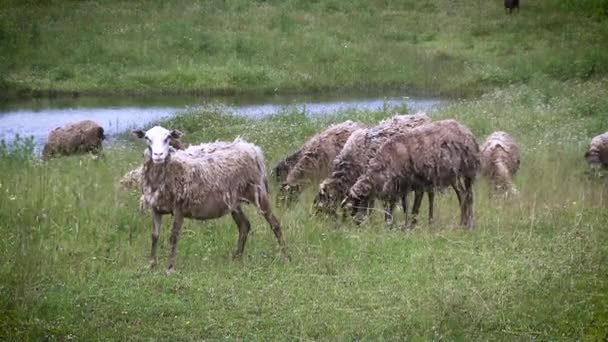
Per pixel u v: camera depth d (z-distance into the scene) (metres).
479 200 42.47
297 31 102.50
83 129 57.28
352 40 101.06
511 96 73.75
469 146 38.91
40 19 101.69
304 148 44.94
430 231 37.78
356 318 28.06
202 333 27.02
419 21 108.00
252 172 33.59
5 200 38.81
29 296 28.75
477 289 29.95
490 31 104.31
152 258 32.75
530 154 51.84
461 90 85.88
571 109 66.94
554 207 40.66
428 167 38.25
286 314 28.44
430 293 29.88
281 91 87.62
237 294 30.00
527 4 115.44
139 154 55.62
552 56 92.12
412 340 26.41
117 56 93.38
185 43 96.75
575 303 28.80
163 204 32.25
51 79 87.81
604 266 31.97
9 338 26.06
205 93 86.69
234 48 96.38
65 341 26.19
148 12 106.31
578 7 110.62
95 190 42.03
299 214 39.34
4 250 33.19
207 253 34.34
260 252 34.47
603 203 41.81
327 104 79.94
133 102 82.31
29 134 68.88
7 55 91.56
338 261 33.44
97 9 106.50
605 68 87.94
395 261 33.62
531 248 34.78
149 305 28.94
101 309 28.55
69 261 32.78
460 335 26.77
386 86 88.81
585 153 50.88
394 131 39.84
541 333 27.06
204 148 33.22
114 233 36.22
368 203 38.78
